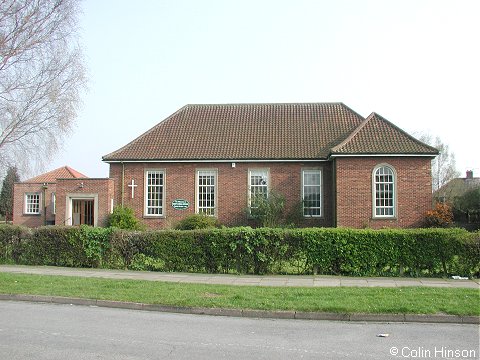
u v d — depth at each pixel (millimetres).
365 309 11188
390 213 28500
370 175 28531
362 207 28406
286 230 17859
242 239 17953
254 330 9930
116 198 32688
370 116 31688
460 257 17031
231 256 18047
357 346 8609
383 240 17250
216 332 9688
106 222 31797
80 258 19562
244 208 31703
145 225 31469
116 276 17109
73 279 15883
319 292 13398
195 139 33719
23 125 26047
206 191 32250
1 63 24375
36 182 44656
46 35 25000
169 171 32469
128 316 11297
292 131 33750
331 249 17453
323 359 7723
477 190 42812
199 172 32312
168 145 33344
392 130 30328
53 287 14266
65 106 26609
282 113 35531
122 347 8336
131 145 33562
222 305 11789
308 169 31672
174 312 11914
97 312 11758
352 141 29406
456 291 13531
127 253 19078
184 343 8695
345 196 28516
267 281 16062
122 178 32688
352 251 17312
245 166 32031
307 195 31625
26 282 15094
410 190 28453
